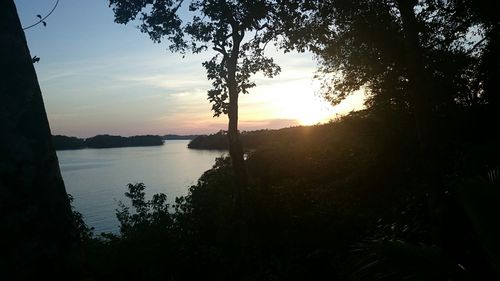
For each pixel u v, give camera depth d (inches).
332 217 408.8
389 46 454.3
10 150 55.5
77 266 61.1
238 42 559.8
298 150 764.6
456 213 266.5
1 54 57.1
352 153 631.2
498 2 421.1
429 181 302.2
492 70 462.3
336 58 592.7
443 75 466.9
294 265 351.6
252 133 1836.9
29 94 59.4
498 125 421.7
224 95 565.6
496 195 144.7
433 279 159.3
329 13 510.6
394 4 452.1
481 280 179.6
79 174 2282.2
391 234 319.6
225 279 370.6
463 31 483.8
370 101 590.2
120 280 369.1
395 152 517.7
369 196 465.1
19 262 53.6
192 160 2940.5
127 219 504.4
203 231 452.1
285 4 545.3
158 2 547.2
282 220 458.0
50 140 61.8
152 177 1877.5
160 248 415.2
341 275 301.6
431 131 317.1
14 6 61.0
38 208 57.1
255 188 549.3
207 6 530.9
